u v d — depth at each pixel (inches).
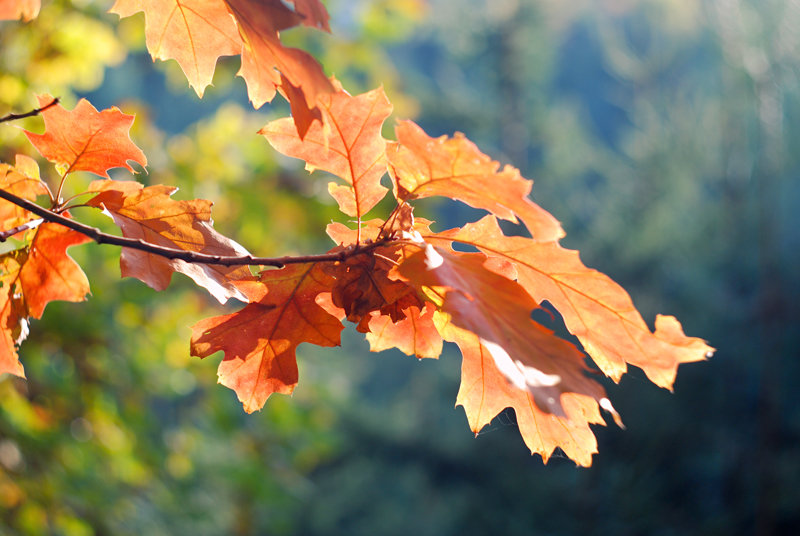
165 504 225.1
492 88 873.5
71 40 153.7
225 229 203.8
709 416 522.3
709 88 673.0
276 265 37.9
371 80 222.2
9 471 164.6
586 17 1250.0
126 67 504.7
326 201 207.8
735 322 546.6
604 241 582.2
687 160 594.6
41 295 42.2
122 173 241.8
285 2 33.2
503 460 645.3
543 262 36.7
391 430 737.0
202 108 577.9
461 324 29.2
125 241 36.8
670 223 571.5
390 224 39.1
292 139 38.6
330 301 41.8
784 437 551.8
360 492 708.0
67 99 159.9
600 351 38.0
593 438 36.9
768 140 551.8
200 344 40.6
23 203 35.4
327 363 418.9
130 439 191.2
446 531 619.8
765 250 524.4
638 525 495.2
